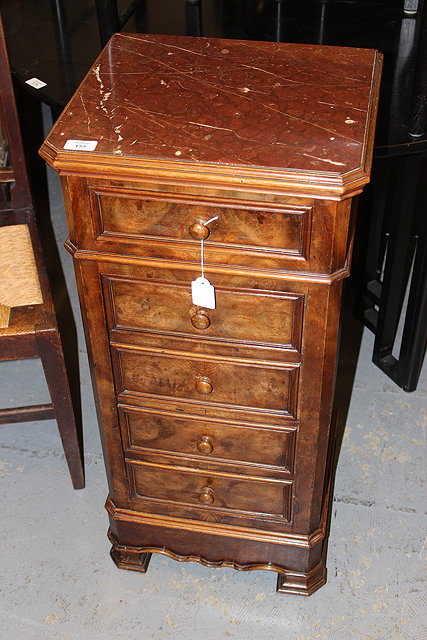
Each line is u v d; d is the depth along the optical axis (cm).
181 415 169
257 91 154
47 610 192
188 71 160
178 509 186
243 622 190
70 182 139
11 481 219
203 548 192
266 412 163
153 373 164
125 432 176
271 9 242
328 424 164
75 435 204
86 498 215
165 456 177
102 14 205
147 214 140
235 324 152
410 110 182
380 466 221
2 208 217
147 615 191
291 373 156
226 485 179
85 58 226
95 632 188
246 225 137
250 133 142
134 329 158
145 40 171
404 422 232
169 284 149
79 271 152
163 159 135
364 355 252
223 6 245
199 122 145
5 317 190
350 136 140
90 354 165
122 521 190
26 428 232
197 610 192
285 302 146
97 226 144
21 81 217
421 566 199
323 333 149
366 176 132
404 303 266
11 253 204
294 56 165
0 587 196
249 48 168
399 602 192
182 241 142
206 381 161
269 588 196
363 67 161
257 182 132
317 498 177
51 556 202
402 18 234
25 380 246
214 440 172
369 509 211
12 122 202
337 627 188
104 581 198
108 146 139
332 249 137
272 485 175
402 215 214
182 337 157
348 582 196
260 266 142
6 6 256
